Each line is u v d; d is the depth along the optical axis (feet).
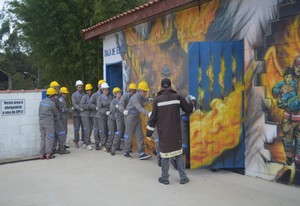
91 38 36.76
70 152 30.86
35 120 29.94
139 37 30.14
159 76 27.73
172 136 19.61
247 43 20.57
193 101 20.77
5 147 28.73
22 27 57.21
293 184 18.53
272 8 19.02
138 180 21.01
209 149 21.08
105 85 31.17
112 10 56.49
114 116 29.60
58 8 54.80
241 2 20.77
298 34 17.83
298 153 18.19
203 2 23.25
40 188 20.10
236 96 21.12
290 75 18.35
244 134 21.22
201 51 20.84
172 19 26.05
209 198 17.29
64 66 58.08
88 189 19.57
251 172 20.86
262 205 16.12
